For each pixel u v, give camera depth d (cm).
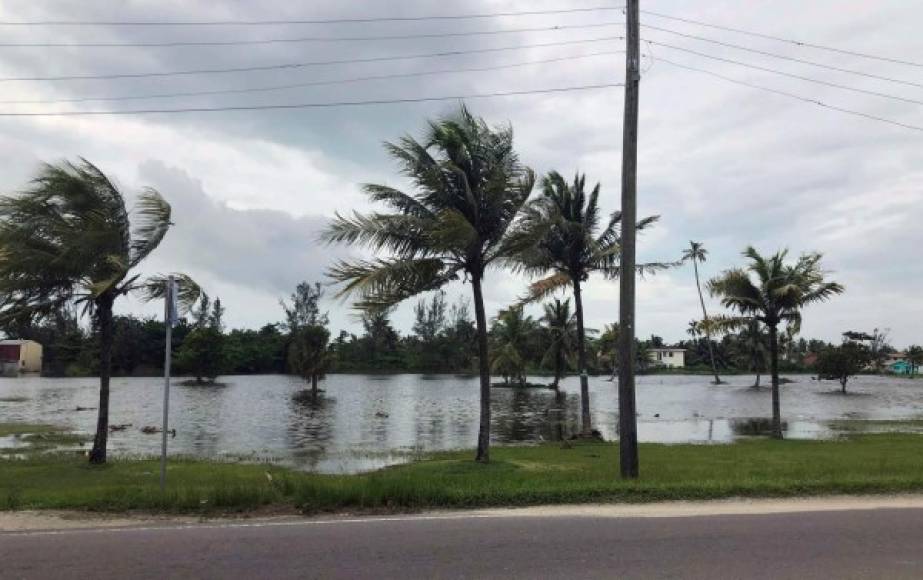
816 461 1738
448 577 659
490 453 2144
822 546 777
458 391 7112
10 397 5731
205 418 3972
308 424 3647
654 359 15012
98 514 985
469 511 1001
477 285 1823
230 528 875
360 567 691
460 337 13500
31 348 11031
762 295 2833
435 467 1728
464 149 1767
